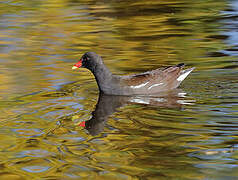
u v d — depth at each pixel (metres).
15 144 10.12
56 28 22.05
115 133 10.61
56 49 18.95
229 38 19.52
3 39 20.38
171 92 14.41
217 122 11.11
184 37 20.03
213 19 22.55
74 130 10.91
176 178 8.29
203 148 9.57
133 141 10.06
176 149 9.57
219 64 16.53
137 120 11.50
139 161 9.05
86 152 9.55
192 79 15.34
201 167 8.70
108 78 14.69
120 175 8.48
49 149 9.80
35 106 12.84
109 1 27.48
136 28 21.70
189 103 12.87
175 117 11.62
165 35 20.45
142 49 18.64
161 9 24.98
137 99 13.79
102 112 12.32
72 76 16.05
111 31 21.36
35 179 8.45
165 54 17.95
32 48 19.11
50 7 26.23
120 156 9.30
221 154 9.27
